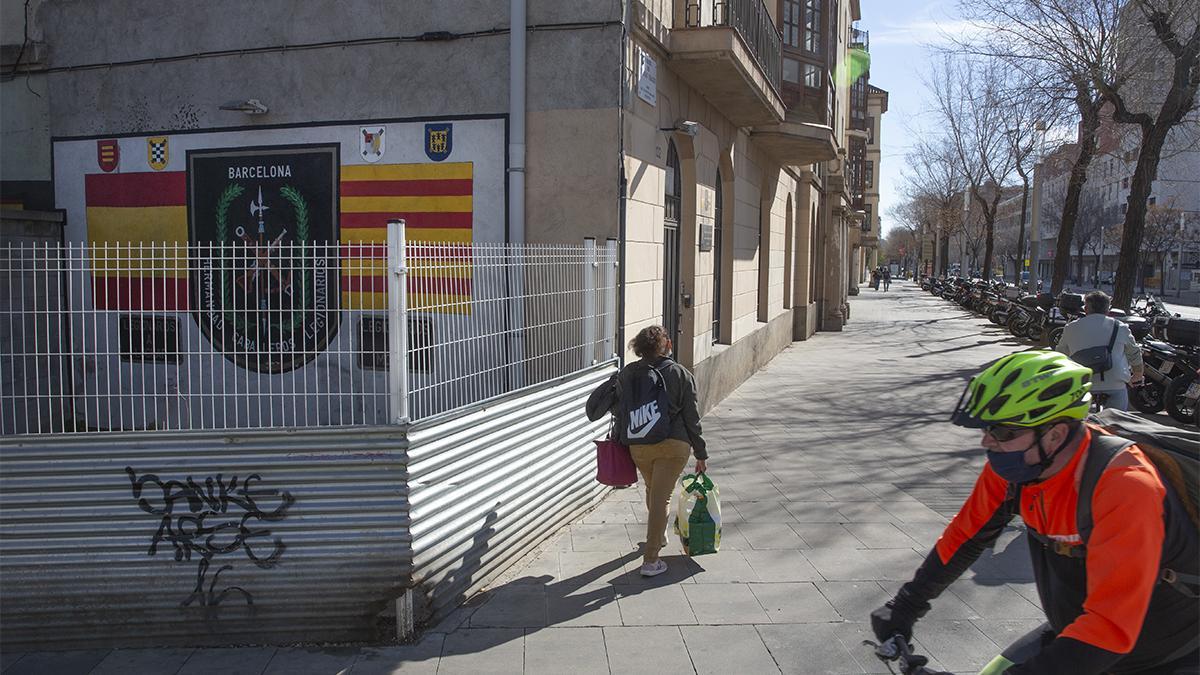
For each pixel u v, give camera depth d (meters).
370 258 5.25
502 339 5.27
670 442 4.88
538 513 5.31
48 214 7.72
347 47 7.25
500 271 5.23
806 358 16.23
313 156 7.38
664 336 5.03
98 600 3.96
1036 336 20.17
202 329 5.12
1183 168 48.78
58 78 7.93
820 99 14.69
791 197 18.12
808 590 4.66
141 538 3.97
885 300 42.44
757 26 9.56
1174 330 10.15
